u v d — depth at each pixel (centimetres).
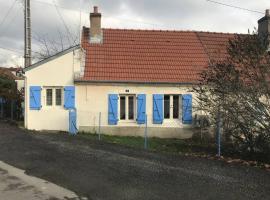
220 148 1719
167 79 2569
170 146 2042
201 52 2808
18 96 3173
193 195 998
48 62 2539
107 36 2827
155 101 2555
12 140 1980
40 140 1983
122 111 2577
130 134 2545
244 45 1662
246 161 1474
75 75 2536
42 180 1227
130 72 2592
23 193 1086
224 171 1257
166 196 998
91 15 2784
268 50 1662
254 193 1009
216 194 1002
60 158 1508
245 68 1644
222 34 3006
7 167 1416
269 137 1552
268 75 1589
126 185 1107
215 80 1720
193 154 1681
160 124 2559
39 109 2534
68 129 2536
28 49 3075
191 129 2541
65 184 1167
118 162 1413
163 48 2805
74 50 2544
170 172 1244
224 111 1673
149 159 1474
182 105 2552
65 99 2531
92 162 1423
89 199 1020
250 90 1596
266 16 2909
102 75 2550
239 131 1653
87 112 2538
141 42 2831
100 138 2275
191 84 2542
